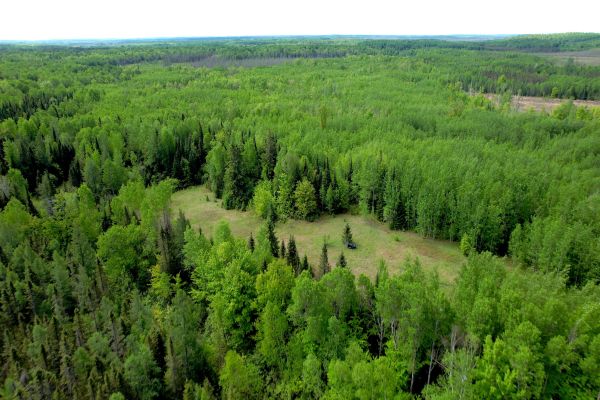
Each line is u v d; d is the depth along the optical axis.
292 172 96.00
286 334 49.78
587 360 36.22
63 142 118.88
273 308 47.62
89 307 57.38
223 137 121.31
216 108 155.62
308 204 91.25
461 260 73.38
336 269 49.56
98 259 66.06
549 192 77.38
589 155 102.88
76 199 85.12
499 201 74.94
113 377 43.28
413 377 43.44
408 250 77.62
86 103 158.62
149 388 44.53
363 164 93.56
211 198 107.56
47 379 45.25
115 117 138.00
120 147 118.69
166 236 67.44
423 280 50.78
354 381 36.94
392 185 85.69
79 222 73.81
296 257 66.94
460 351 38.31
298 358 46.44
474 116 143.25
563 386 37.59
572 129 130.50
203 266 60.34
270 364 49.88
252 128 126.50
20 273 63.03
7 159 105.31
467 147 106.38
